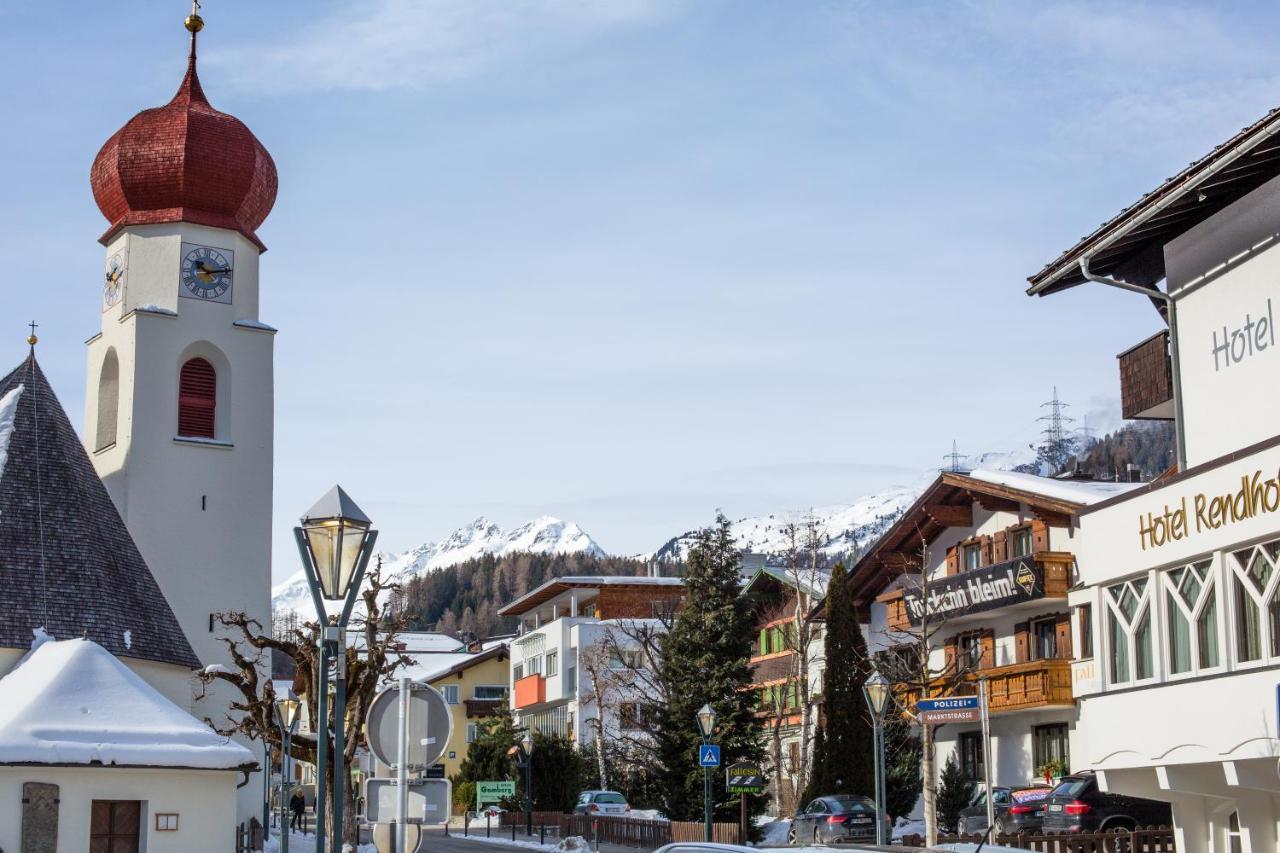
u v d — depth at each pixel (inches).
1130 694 1094.4
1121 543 1107.9
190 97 2652.6
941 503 2250.2
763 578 3024.1
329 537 895.7
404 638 5743.1
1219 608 996.6
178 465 2497.5
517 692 4143.7
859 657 2148.1
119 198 2571.4
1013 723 2139.5
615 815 2428.6
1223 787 1062.4
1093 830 1492.4
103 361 2586.1
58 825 1489.9
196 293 2554.1
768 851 490.3
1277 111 1042.7
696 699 2288.4
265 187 2632.9
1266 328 1129.4
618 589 3956.7
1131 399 1414.9
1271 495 947.3
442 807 737.6
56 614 1974.7
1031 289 1358.3
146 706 1601.9
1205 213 1213.1
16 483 2076.8
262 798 2402.8
